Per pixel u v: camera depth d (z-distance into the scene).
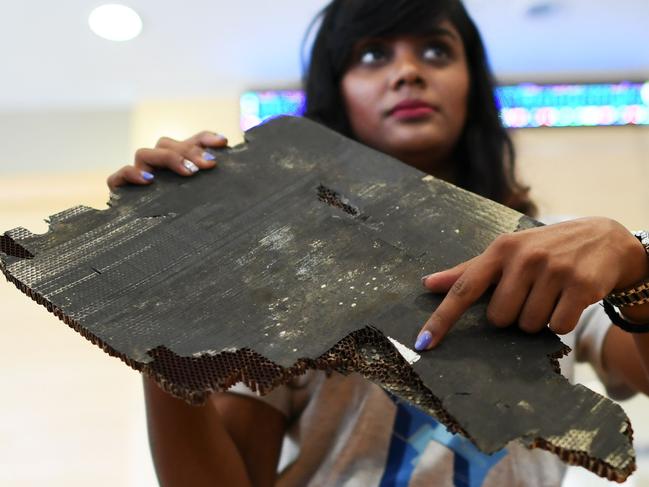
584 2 2.71
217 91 3.13
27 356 2.78
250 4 2.65
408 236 0.92
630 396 1.32
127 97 3.16
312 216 0.95
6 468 2.63
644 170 3.05
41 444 2.67
